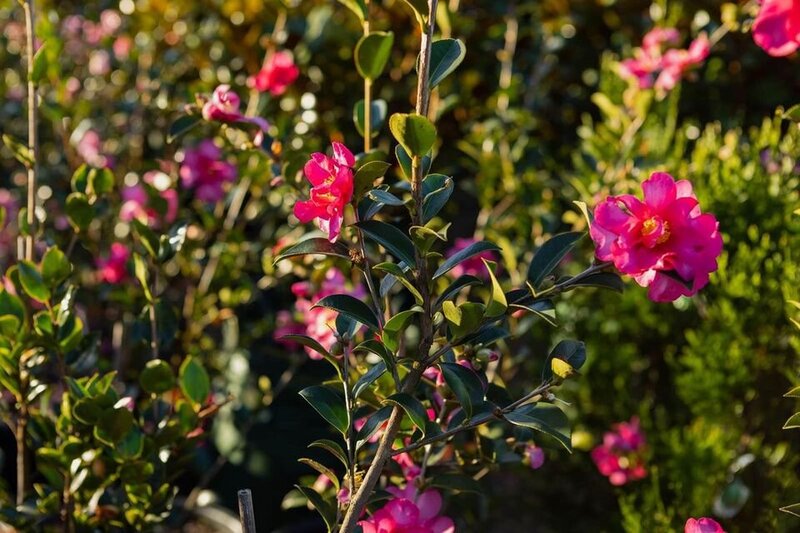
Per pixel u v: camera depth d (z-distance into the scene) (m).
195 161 1.80
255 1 2.11
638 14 2.24
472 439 1.46
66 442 1.29
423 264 1.03
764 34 1.16
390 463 1.24
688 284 0.99
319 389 1.10
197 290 1.86
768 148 1.67
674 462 1.54
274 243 1.83
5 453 2.08
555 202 1.82
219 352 1.92
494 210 1.82
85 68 2.51
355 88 2.11
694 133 1.95
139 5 2.37
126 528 1.37
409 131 0.99
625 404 1.78
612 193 1.59
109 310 2.17
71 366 1.36
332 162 1.02
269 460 1.91
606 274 1.04
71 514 1.34
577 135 2.30
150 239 1.38
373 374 1.09
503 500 1.91
